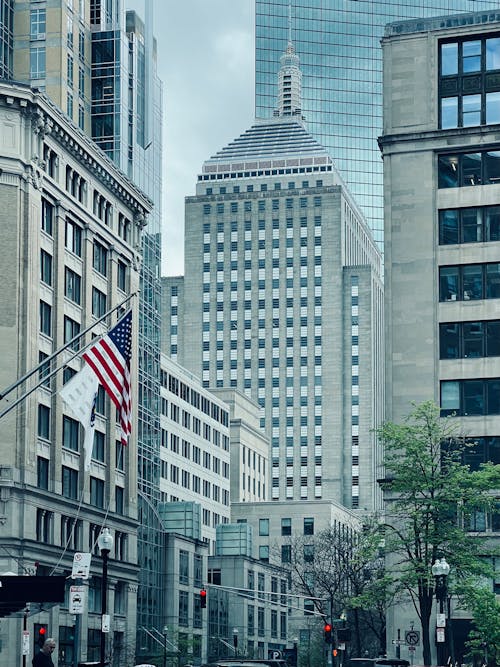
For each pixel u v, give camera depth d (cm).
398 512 7806
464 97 9250
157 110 15100
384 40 9444
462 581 7369
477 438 8769
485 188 9081
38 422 9350
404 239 9162
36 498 9144
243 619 16950
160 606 13600
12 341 9000
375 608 12150
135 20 14650
